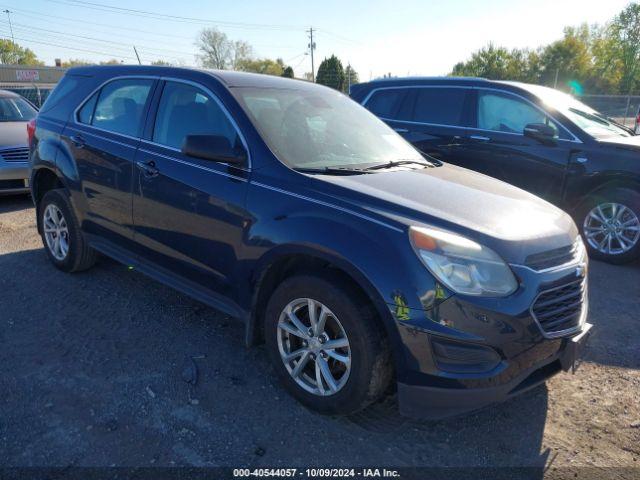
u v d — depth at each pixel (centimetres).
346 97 436
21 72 4822
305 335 281
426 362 242
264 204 293
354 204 270
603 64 7262
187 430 267
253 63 7912
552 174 584
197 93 356
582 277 279
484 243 250
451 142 652
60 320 381
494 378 243
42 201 475
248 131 319
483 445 268
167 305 414
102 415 275
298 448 258
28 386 298
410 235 248
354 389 261
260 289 305
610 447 269
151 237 366
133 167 371
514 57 7662
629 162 536
